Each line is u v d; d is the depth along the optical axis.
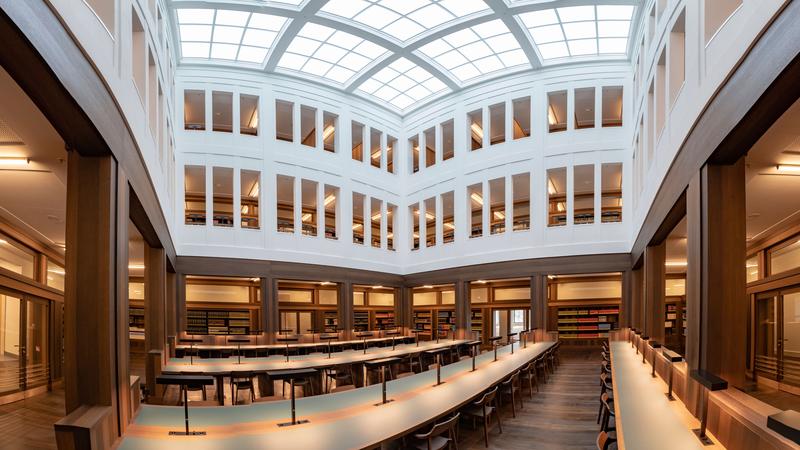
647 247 11.38
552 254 16.12
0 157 6.27
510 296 20.05
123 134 5.15
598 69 16.16
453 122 19.77
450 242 19.09
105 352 4.44
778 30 3.30
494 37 15.41
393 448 5.79
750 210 9.40
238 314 17.59
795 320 9.93
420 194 20.42
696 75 5.48
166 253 11.23
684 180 6.21
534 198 16.66
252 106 17.80
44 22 3.08
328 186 18.59
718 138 4.68
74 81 3.61
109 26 4.78
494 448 6.27
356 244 18.84
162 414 5.20
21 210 8.97
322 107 18.12
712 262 5.13
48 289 10.69
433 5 13.49
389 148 22.52
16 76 3.27
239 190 15.89
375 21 14.30
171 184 12.81
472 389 6.68
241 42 15.15
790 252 11.09
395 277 20.44
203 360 10.31
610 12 13.65
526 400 9.16
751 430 3.37
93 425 3.75
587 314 18.59
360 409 5.42
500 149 17.62
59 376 11.03
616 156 15.75
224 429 4.58
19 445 6.23
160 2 9.97
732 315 5.04
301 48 15.87
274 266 16.08
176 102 15.43
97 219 4.59
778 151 6.14
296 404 5.69
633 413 4.89
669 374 5.98
